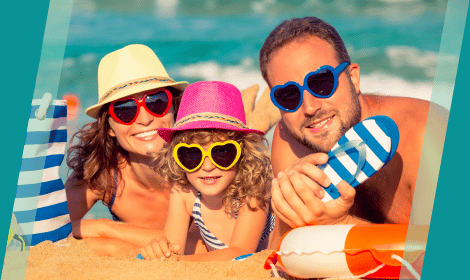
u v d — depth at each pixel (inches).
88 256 124.6
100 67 166.9
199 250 166.9
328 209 117.0
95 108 159.8
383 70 245.0
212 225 153.0
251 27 351.9
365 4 286.0
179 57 342.0
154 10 341.7
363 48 266.2
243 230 143.9
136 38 331.6
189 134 141.3
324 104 137.5
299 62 138.1
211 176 140.6
